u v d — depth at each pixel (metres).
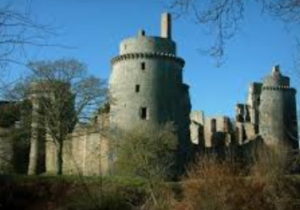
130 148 59.47
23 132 60.91
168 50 71.25
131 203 33.75
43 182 38.31
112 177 39.06
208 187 30.27
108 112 68.00
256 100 90.56
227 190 30.23
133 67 70.00
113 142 63.06
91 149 67.81
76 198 30.84
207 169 30.70
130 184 36.06
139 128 64.12
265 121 85.44
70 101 60.91
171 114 69.31
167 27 72.31
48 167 69.94
